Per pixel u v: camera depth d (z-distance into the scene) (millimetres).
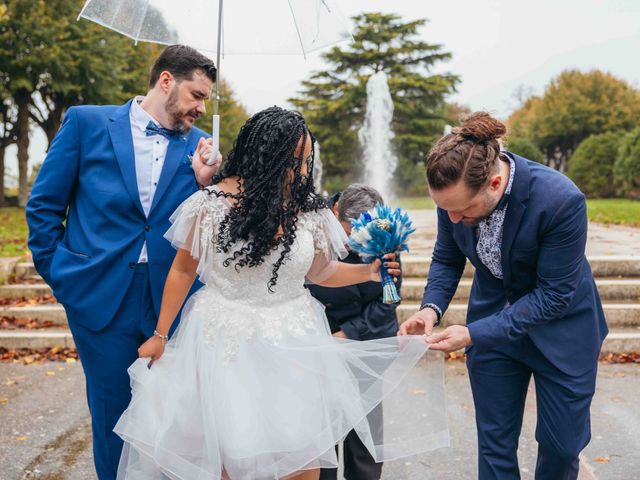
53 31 21641
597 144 30078
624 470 3465
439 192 2160
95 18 2842
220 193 2223
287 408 2178
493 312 2539
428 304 2602
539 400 2443
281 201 2176
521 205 2236
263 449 2127
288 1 2883
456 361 5504
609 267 6910
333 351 2324
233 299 2260
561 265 2229
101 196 2691
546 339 2361
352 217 2781
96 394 2738
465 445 3838
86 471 3486
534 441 3861
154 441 2188
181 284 2381
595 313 2436
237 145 2234
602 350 5656
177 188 2752
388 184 32000
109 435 2740
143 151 2760
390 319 2869
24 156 23828
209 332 2232
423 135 38188
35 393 4762
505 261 2338
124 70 28172
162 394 2268
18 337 5875
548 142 46844
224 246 2170
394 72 39906
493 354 2496
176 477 2209
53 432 4020
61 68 21906
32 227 2689
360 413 2318
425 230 10609
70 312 2715
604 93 45250
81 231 2734
